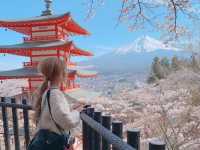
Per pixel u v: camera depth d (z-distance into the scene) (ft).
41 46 97.66
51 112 9.09
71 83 110.22
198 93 44.06
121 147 6.90
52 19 100.73
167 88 58.23
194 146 29.81
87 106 11.14
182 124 35.65
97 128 9.20
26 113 13.99
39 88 9.61
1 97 15.34
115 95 133.80
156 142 5.86
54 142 9.22
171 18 25.12
